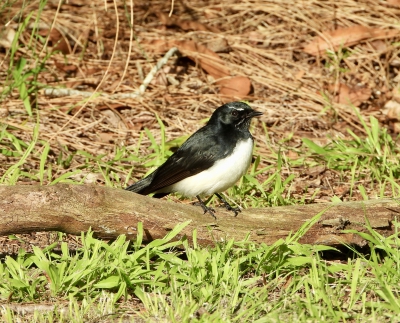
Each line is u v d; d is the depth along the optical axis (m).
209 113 14.38
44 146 12.70
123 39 16.17
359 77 15.41
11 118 13.66
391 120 14.14
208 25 16.75
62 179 10.92
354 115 14.38
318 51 15.94
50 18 16.39
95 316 7.84
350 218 9.42
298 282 8.52
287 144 13.52
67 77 15.14
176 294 8.05
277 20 17.03
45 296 8.28
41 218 8.68
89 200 8.79
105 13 16.86
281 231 9.36
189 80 15.28
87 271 8.26
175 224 9.14
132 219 9.00
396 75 15.53
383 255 9.65
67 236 10.16
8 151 12.43
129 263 8.58
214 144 10.38
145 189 10.59
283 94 14.94
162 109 14.34
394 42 16.14
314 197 11.70
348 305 8.03
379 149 12.55
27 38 15.99
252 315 7.73
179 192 10.76
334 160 12.67
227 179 10.54
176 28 16.66
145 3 17.44
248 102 14.70
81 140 13.32
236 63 15.77
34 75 14.20
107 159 12.76
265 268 8.68
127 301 8.26
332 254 9.78
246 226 9.33
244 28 16.83
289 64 15.76
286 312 7.74
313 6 17.12
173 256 8.77
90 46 16.09
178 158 10.51
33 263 9.06
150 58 15.68
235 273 8.31
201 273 8.41
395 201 9.62
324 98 14.70
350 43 15.97
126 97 14.49
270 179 11.30
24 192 8.61
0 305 8.00
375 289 8.20
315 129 14.02
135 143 13.38
